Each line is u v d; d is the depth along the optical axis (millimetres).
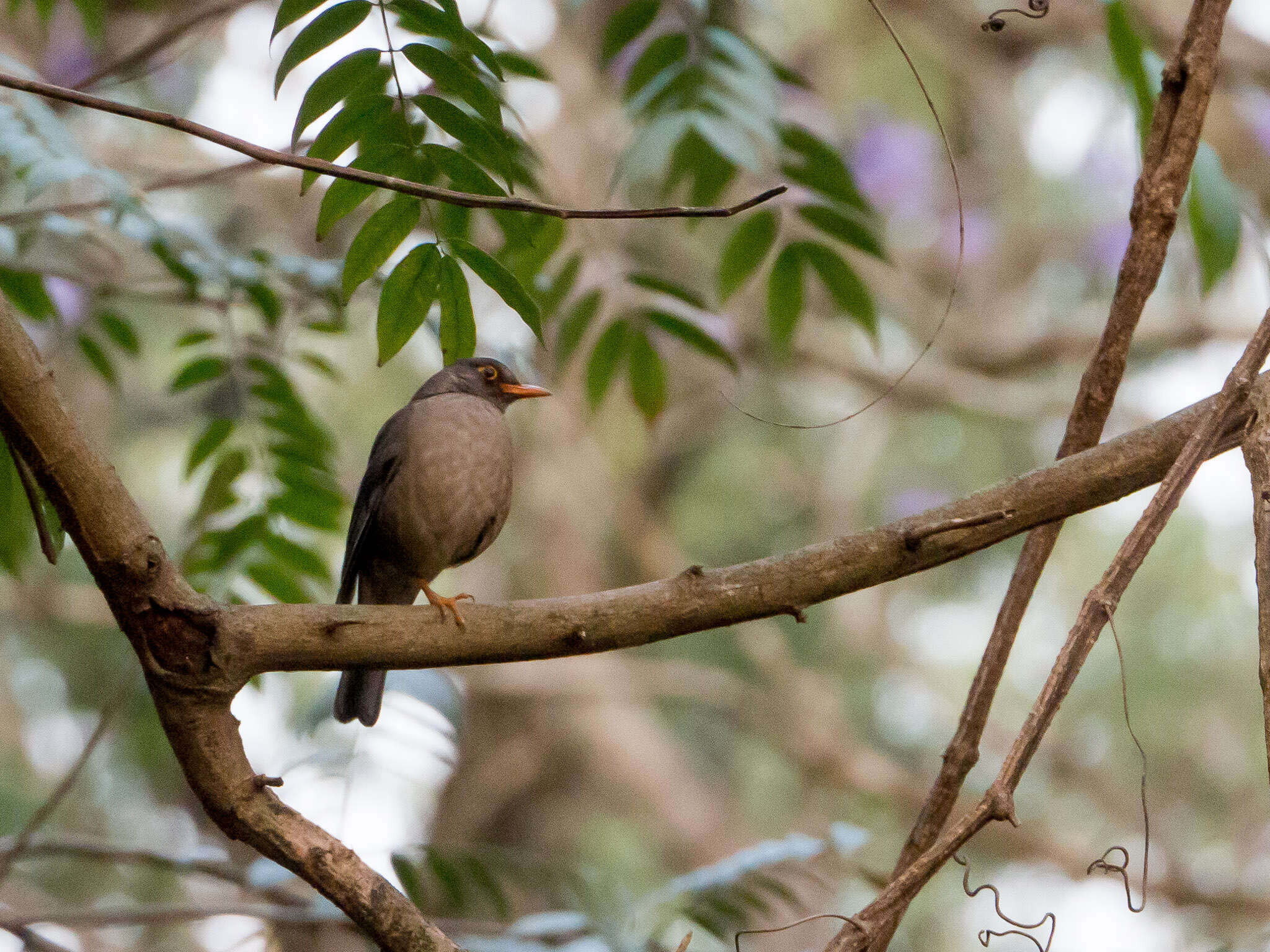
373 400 14406
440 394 7652
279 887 7164
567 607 4734
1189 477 4578
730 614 4742
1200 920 13727
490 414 7328
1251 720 14289
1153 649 14461
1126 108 14266
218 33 13070
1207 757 14539
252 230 14352
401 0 4746
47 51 12805
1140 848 14352
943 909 14234
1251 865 14188
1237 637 14328
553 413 14602
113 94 12445
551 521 14578
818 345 14547
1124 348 5332
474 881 7145
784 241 7391
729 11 8805
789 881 11000
